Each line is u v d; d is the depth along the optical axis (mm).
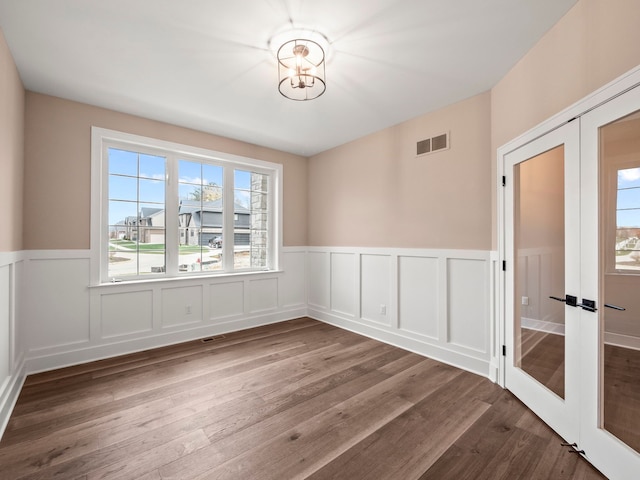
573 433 1712
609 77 1496
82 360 2896
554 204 1906
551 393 1909
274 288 4398
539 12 1779
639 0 1352
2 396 1943
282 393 2340
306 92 2727
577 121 1677
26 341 2631
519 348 2287
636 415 1431
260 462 1607
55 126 2797
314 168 4684
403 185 3395
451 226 2943
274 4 1730
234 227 4094
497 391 2379
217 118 3314
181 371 2723
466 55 2203
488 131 2691
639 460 1346
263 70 2404
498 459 1638
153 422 1952
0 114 1936
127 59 2260
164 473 1523
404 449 1716
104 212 3111
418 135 3248
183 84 2611
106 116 3059
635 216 1426
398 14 1802
